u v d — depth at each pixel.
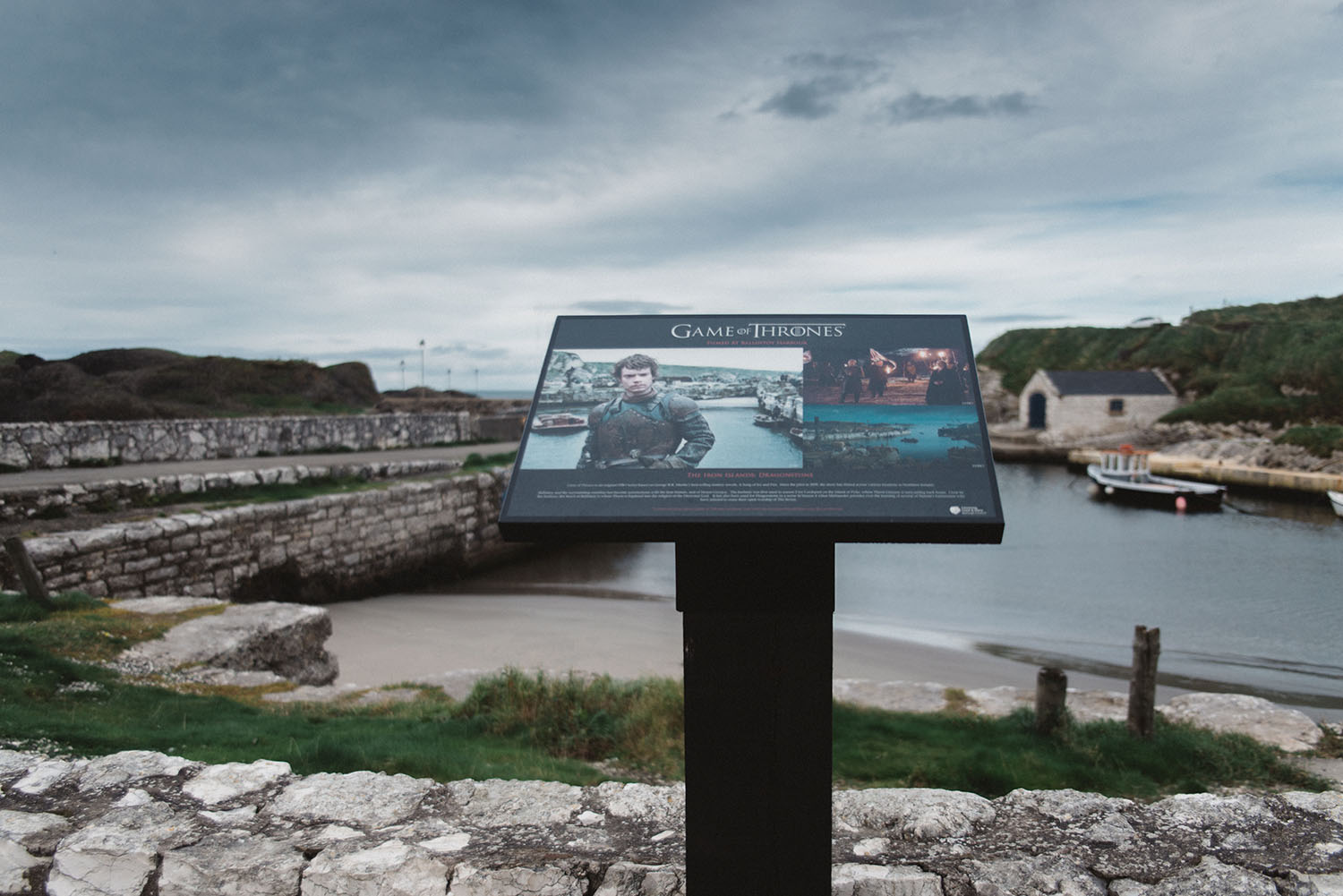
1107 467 41.34
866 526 1.97
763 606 2.10
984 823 3.13
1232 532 28.33
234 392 37.66
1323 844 2.92
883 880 2.69
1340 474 38.97
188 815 3.19
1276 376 63.69
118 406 29.70
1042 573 21.62
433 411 42.25
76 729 4.95
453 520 19.45
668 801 3.33
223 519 12.99
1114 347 82.31
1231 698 8.30
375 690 8.01
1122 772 6.14
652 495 2.05
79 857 2.89
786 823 2.19
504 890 2.72
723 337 2.47
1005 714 8.12
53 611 8.65
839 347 2.43
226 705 6.34
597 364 2.41
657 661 11.23
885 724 7.28
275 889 2.78
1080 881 2.69
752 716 2.14
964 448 2.15
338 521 15.71
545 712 6.65
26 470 15.77
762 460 2.13
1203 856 2.87
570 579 18.98
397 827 3.13
